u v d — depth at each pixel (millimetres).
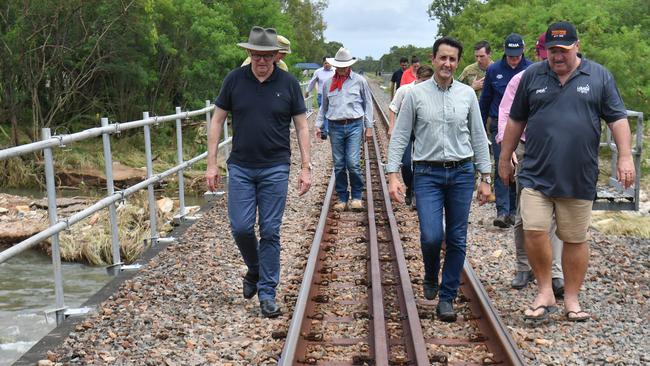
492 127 8969
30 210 12766
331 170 15859
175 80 25609
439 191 5863
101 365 4949
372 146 20250
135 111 24250
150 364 4957
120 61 22500
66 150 19859
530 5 27188
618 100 5598
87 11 21344
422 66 10031
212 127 6121
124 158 21188
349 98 10859
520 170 6629
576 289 6000
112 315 5988
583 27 21328
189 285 6977
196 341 5441
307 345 5281
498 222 9461
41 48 20359
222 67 25781
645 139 17688
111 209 7434
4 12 20859
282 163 6105
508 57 8508
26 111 22422
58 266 6012
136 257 9555
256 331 5680
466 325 5773
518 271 6945
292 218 10602
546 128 5652
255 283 6441
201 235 9305
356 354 5141
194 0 24562
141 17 21500
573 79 5602
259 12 30047
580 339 5480
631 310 6180
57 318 6055
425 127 5766
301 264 7707
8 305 7699
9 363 5805
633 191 10688
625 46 19312
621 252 8164
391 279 7066
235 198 6098
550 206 5824
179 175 10328
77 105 23297
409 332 5328
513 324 5875
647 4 24328
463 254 5891
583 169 5645
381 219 10086
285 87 6059
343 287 6918
